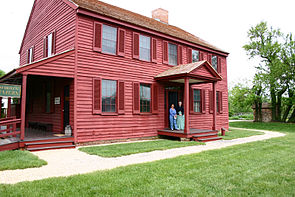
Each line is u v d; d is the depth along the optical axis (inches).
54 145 331.6
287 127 794.8
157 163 232.5
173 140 439.5
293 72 846.5
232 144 390.9
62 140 340.5
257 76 941.2
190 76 429.7
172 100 534.3
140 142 405.1
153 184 167.3
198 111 587.5
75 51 365.1
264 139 462.9
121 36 432.1
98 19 399.5
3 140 325.1
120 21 425.4
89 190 152.3
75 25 372.2
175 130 464.1
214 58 661.3
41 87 492.4
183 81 505.7
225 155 282.0
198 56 608.7
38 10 547.5
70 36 385.1
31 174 194.2
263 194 151.9
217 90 651.5
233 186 166.7
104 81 404.8
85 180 173.0
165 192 151.0
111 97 412.5
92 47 387.5
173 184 168.1
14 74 320.5
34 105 538.0
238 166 228.2
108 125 399.9
